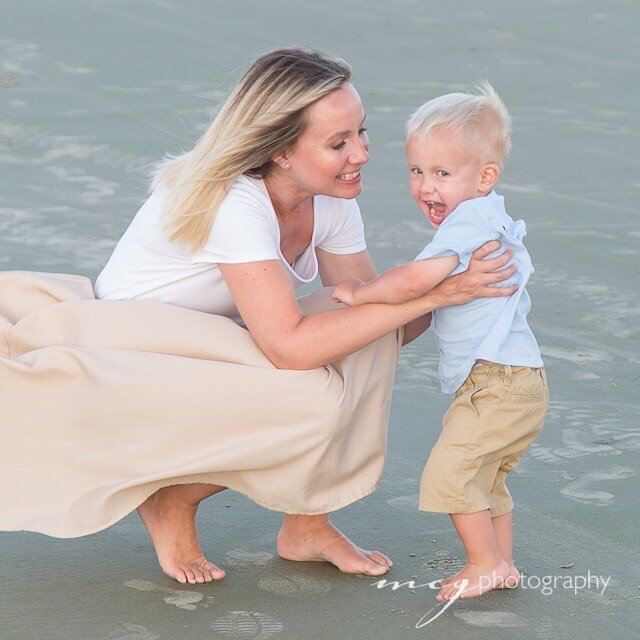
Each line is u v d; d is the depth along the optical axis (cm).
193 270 407
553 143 923
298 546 412
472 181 407
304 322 385
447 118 404
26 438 392
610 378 565
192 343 394
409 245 743
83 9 1256
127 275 415
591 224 773
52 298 414
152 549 422
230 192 388
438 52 1129
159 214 406
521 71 1082
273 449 383
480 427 384
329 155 386
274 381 383
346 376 390
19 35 1188
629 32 1184
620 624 362
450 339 396
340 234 436
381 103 1005
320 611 373
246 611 373
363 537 429
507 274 379
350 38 1162
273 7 1246
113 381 383
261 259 387
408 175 872
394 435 509
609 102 1014
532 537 421
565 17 1227
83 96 1038
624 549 412
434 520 443
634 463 480
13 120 984
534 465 481
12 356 403
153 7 1258
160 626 363
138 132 960
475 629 360
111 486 388
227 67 1094
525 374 389
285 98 380
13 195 840
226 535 433
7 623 366
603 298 662
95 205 823
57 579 397
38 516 386
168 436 387
